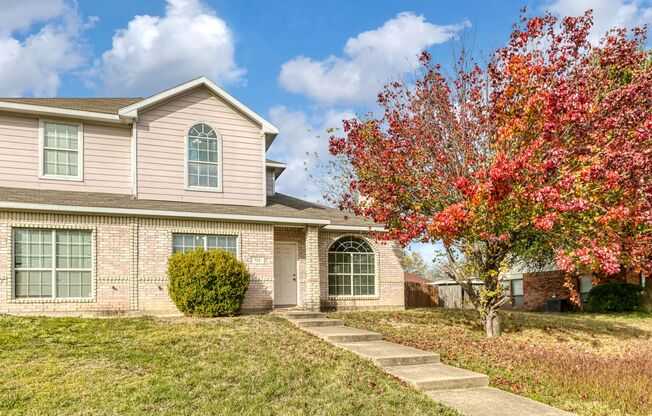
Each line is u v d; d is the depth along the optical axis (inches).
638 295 855.7
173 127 676.1
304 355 398.6
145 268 587.5
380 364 388.8
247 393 310.0
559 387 363.3
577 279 979.9
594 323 709.9
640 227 483.2
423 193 553.6
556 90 446.3
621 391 342.6
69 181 628.1
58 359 363.9
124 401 290.2
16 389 303.6
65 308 544.4
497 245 554.3
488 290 578.9
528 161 431.8
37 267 539.5
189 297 560.7
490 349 497.0
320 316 625.9
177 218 607.5
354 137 603.8
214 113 704.4
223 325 503.5
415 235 532.1
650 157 406.9
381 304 768.9
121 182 657.6
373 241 776.3
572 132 452.4
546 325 666.2
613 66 494.3
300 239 725.9
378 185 573.9
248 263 643.5
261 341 436.1
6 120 608.1
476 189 443.2
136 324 488.1
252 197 715.4
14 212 529.7
